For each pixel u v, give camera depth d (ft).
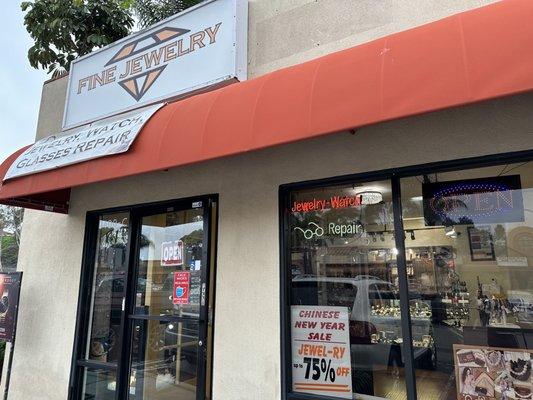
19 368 19.03
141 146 12.49
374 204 11.63
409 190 11.17
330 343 11.62
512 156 9.79
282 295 12.20
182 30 16.24
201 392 13.33
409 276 10.85
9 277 19.43
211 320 13.83
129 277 16.44
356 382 11.14
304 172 12.56
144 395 15.20
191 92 15.48
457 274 10.39
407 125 11.16
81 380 17.11
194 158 11.21
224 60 14.84
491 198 10.27
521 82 7.25
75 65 20.08
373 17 12.60
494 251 10.08
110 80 18.39
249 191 13.52
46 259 19.43
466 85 7.79
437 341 10.32
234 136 10.69
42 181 15.08
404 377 10.52
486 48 7.81
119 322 16.53
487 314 9.96
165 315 15.17
